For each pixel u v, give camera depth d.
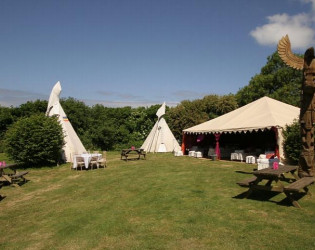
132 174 11.54
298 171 8.48
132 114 31.16
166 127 22.78
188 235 4.85
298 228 4.93
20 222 6.16
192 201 6.97
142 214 6.17
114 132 27.61
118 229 5.32
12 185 10.01
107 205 7.07
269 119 14.11
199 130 17.84
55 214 6.57
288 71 30.36
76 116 27.19
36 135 13.95
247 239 4.55
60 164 15.34
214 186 8.59
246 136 19.86
